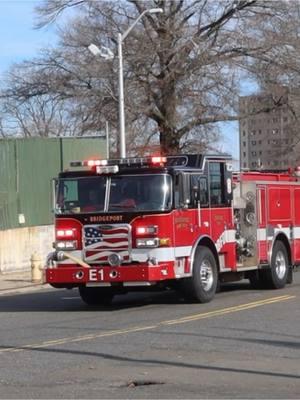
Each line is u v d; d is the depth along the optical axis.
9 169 28.98
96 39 43.19
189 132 44.94
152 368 9.42
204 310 15.14
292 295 17.72
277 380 8.63
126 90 41.69
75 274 15.66
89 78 43.03
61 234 16.03
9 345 11.55
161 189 15.47
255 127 55.69
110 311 15.81
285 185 20.25
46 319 14.80
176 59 41.78
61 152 31.34
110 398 7.88
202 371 9.18
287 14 43.34
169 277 15.36
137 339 11.66
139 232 15.36
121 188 15.72
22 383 8.72
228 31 42.59
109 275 15.38
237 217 18.44
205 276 16.48
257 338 11.52
